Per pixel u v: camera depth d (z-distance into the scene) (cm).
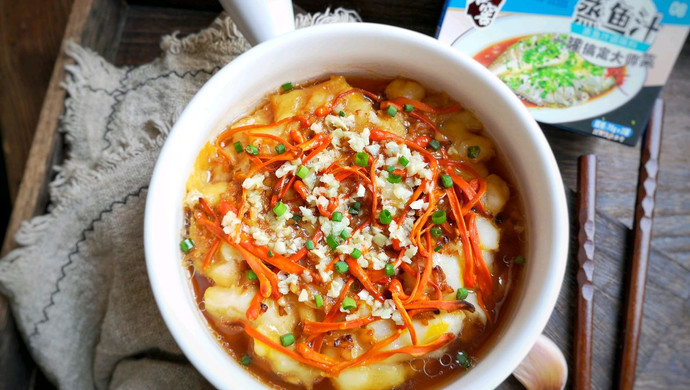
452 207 29
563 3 36
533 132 28
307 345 28
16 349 37
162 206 27
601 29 36
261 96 30
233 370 26
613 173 38
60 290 36
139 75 37
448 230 29
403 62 30
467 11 36
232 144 30
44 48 43
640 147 38
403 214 29
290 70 30
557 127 37
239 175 29
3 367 36
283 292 28
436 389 28
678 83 40
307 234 29
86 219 36
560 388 35
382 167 29
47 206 37
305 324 28
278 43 28
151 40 40
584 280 35
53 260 36
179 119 28
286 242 28
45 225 36
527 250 29
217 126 30
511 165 30
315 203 28
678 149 39
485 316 29
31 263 36
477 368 27
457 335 29
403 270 28
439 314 28
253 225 28
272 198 29
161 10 40
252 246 28
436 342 28
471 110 31
